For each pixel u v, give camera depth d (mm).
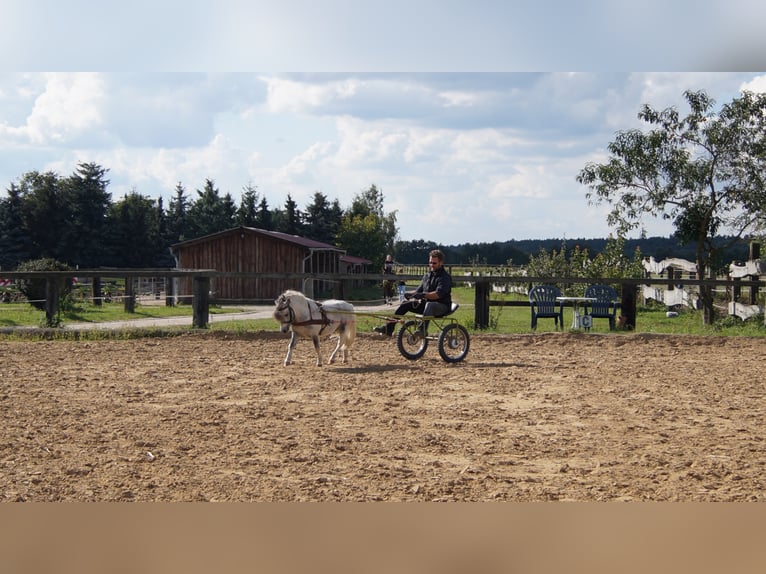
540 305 19656
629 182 22438
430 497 6066
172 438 7945
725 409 9711
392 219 100688
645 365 13664
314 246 44938
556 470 6883
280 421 8797
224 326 19203
